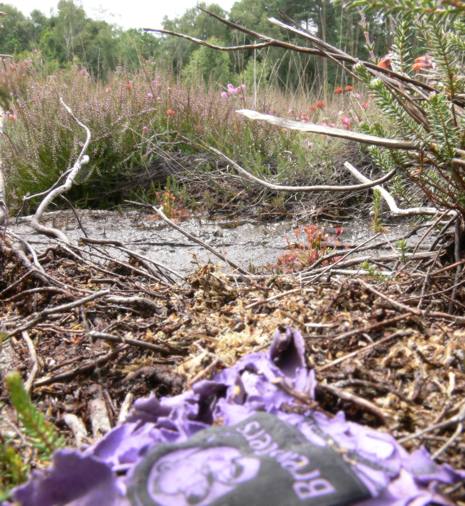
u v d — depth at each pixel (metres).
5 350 1.72
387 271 2.39
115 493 0.95
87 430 1.38
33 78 7.06
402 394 1.31
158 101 6.34
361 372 1.36
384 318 1.63
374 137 1.75
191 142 5.97
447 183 2.04
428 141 1.76
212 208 5.03
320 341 1.52
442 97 1.70
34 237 3.93
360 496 0.92
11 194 5.04
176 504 0.90
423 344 1.49
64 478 0.96
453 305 1.82
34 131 5.44
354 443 1.05
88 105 5.67
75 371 1.56
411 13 1.40
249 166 5.50
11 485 1.11
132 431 1.15
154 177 5.62
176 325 1.76
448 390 1.32
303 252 3.24
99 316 1.93
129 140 5.79
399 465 1.00
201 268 2.19
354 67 1.89
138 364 1.57
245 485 0.92
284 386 1.18
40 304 2.06
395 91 1.93
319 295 1.92
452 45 1.84
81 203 5.39
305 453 0.98
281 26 2.12
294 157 5.61
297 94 8.09
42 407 1.46
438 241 2.42
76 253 2.55
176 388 1.44
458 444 1.17
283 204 4.91
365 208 4.71
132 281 2.28
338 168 5.34
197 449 1.01
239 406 1.17
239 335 1.58
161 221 4.72
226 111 6.39
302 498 0.90
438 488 0.96
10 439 1.29
